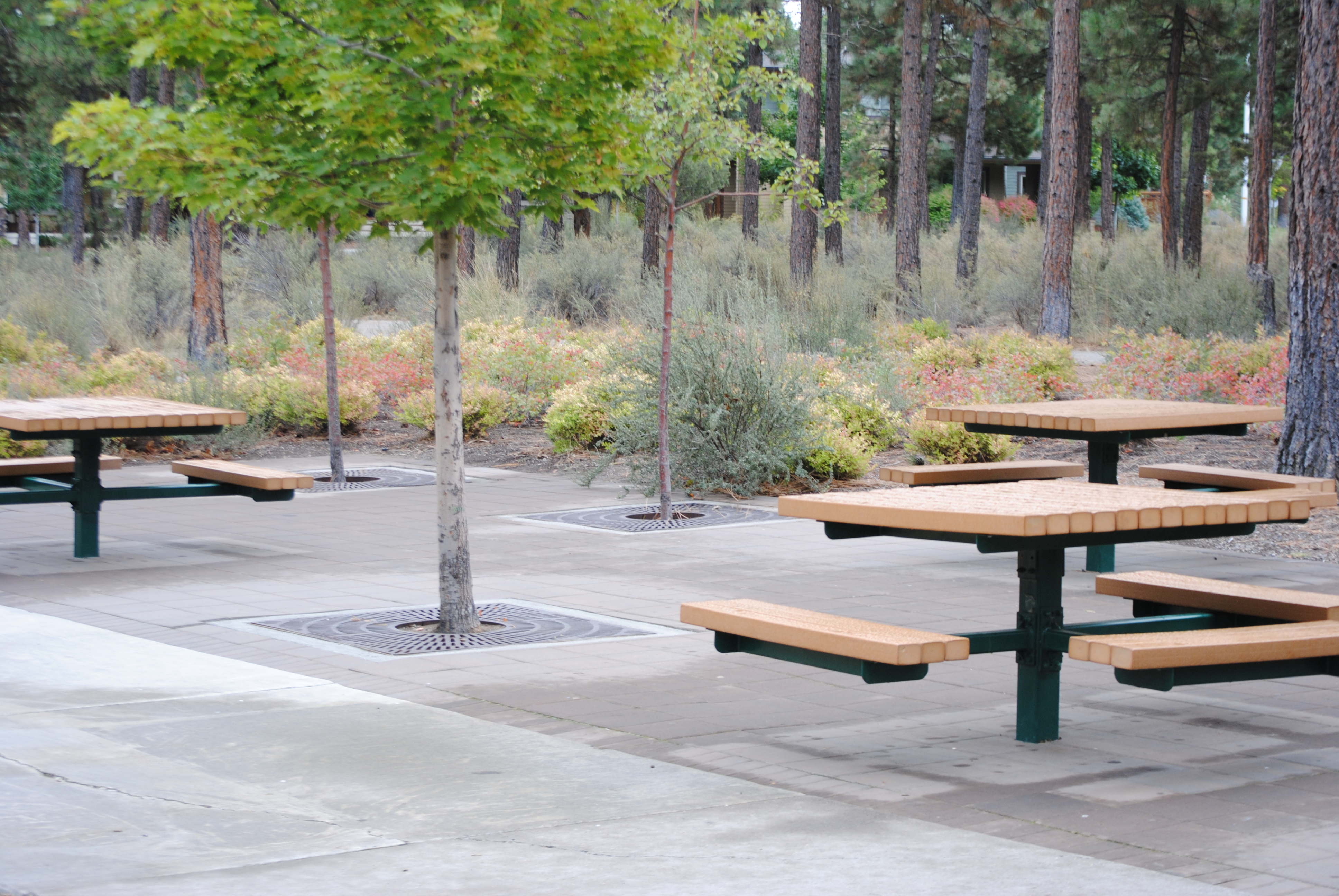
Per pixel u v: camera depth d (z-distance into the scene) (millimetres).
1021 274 32062
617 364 15844
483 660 7258
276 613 8578
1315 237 12453
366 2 7070
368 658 7277
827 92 41531
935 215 58219
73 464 11586
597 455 17656
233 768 5195
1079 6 27125
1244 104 39188
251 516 13266
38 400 12117
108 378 19578
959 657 5332
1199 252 38375
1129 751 5535
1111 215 49000
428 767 5223
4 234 49219
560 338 23078
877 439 16906
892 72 51594
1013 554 10852
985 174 65188
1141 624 5887
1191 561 10531
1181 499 5887
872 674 5336
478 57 7004
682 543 11477
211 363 20016
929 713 6188
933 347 22500
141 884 3936
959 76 53500
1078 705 6379
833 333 23250
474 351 21406
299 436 20109
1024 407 10844
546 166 8031
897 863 4105
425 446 19094
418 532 12227
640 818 4590
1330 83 12266
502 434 20016
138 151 7047
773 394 14445
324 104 7023
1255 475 9547
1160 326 26172
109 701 6254
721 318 15281
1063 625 5730
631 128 8445
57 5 7082
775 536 11836
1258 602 6066
